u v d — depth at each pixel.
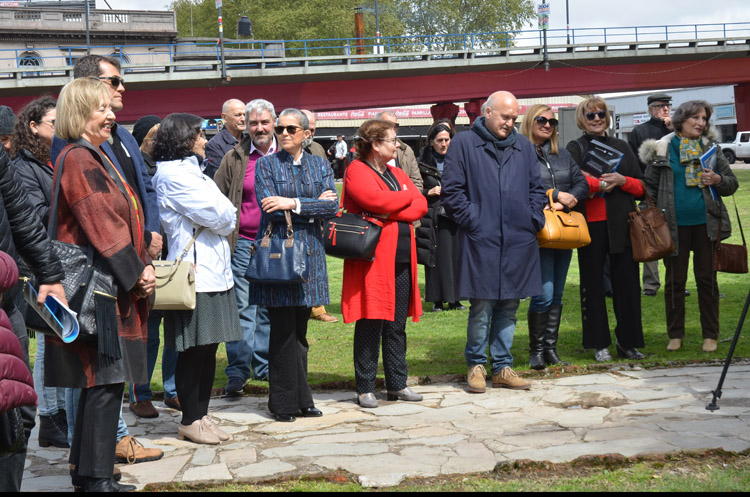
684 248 7.09
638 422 4.86
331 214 5.23
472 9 77.06
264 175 5.29
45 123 4.53
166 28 55.12
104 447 3.80
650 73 44.72
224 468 4.21
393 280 5.57
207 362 4.94
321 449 4.53
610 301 9.79
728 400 5.31
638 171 6.99
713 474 3.81
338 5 72.38
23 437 3.32
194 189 4.85
